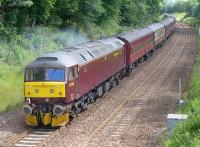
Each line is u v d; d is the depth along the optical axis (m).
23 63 57.34
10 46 59.53
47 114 35.41
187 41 126.44
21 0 59.91
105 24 105.50
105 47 50.09
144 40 79.94
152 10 177.88
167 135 31.11
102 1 100.94
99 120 37.94
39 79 35.78
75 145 30.62
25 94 36.19
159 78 61.84
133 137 32.72
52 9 77.00
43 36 71.31
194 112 33.06
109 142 31.41
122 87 54.84
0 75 49.28
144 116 39.50
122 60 58.84
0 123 35.78
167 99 47.09
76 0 81.81
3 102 41.44
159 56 91.12
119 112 41.12
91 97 44.19
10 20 62.88
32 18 70.62
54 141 31.70
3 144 30.56
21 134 33.16
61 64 35.91
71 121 37.47
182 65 76.25
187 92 49.03
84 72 40.31
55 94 35.56
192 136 27.97
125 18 137.38
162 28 111.00
